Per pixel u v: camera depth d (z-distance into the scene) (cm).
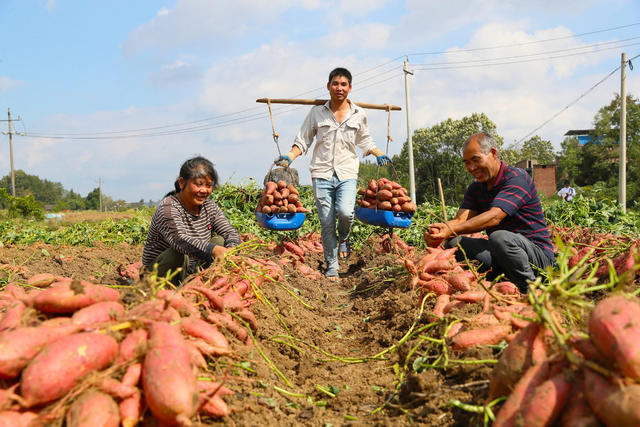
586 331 241
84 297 231
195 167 446
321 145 713
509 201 436
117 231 1411
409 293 464
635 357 152
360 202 736
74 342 192
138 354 202
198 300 328
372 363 360
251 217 1236
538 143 9238
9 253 963
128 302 257
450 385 265
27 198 3959
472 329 295
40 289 394
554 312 200
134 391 193
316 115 718
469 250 480
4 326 222
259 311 413
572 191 1766
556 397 170
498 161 459
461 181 5694
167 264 475
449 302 363
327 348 417
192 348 246
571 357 175
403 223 720
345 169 710
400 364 338
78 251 1027
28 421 179
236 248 416
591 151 5597
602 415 155
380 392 304
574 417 164
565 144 6775
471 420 223
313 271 732
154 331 209
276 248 840
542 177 5575
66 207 8419
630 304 172
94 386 192
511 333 279
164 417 185
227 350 268
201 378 234
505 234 429
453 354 284
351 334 461
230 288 375
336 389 313
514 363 202
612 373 158
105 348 198
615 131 5388
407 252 745
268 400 272
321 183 714
